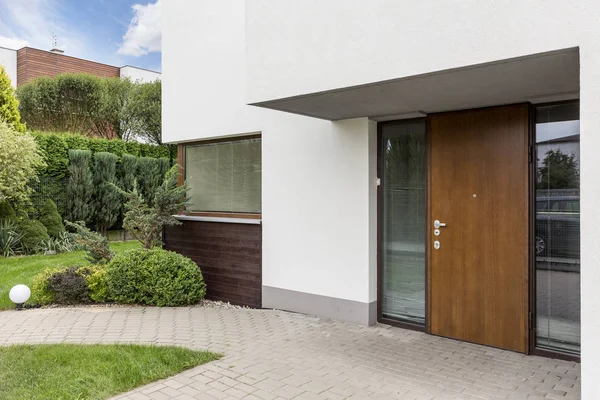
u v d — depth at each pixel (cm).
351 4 354
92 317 571
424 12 314
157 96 1825
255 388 360
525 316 431
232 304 657
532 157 428
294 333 502
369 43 344
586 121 257
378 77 339
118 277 625
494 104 440
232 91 651
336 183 548
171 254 655
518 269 435
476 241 461
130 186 1319
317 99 412
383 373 390
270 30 409
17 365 406
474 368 400
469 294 467
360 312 532
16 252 1030
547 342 429
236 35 640
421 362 415
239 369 399
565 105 415
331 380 375
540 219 431
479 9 289
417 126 510
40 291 633
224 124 664
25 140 1027
